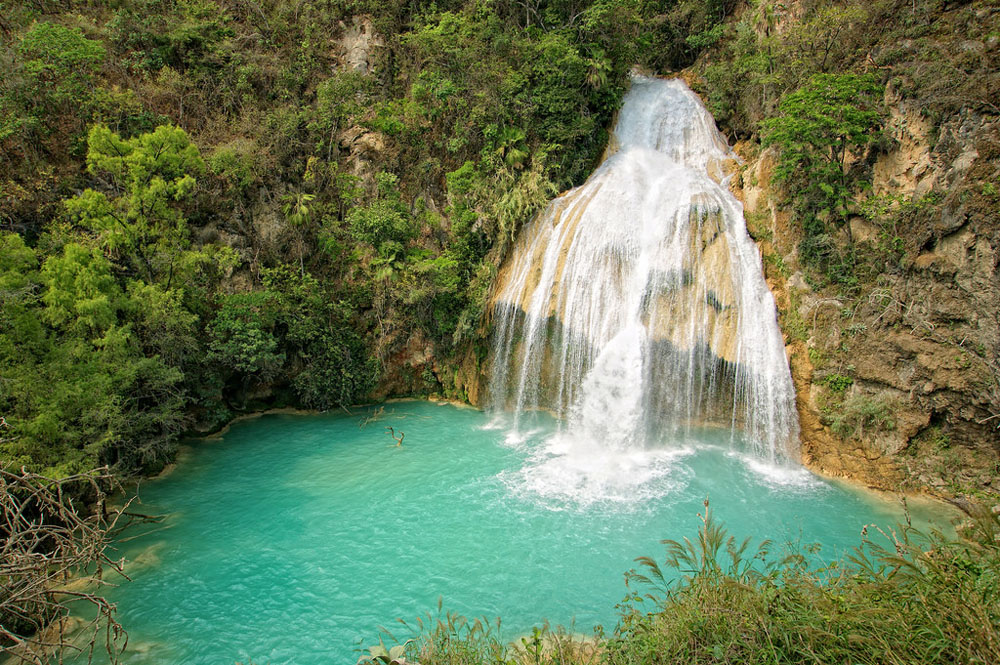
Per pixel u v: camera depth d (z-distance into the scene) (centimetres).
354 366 2192
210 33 2492
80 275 1506
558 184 2336
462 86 2442
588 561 1288
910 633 628
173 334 1772
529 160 2369
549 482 1625
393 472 1698
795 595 743
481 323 2159
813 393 1677
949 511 1414
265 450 1848
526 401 2072
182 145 1881
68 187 2009
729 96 2472
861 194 1748
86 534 976
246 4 2617
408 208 2353
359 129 2416
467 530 1410
